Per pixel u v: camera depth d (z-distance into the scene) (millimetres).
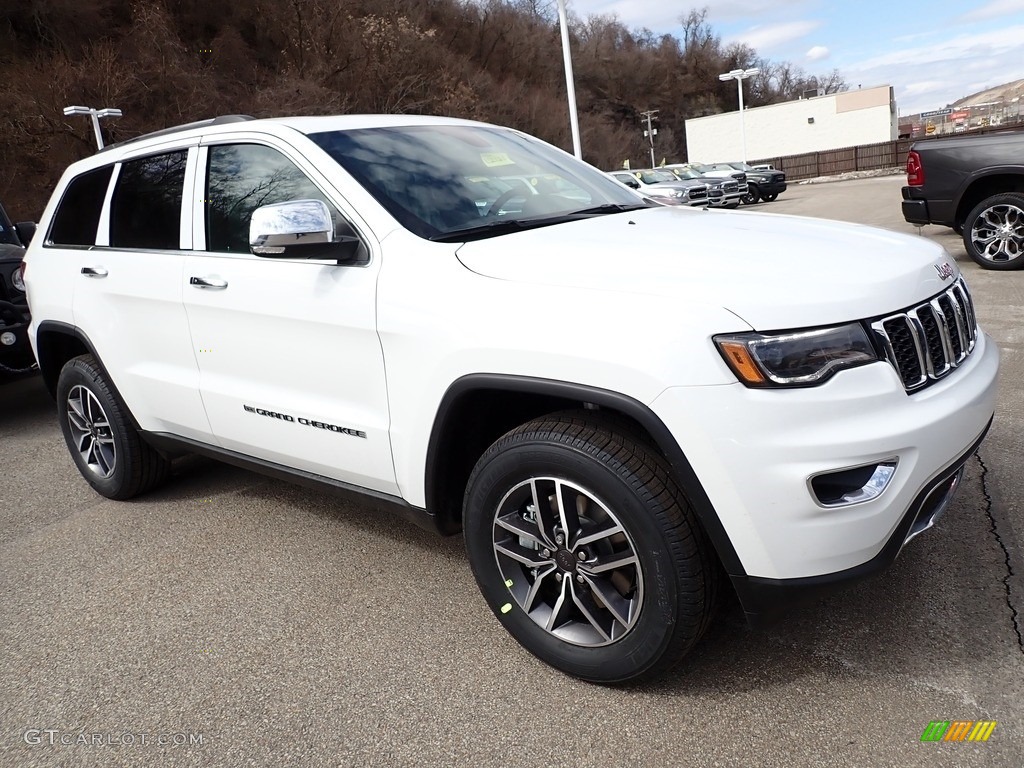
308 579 3242
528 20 63312
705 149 58719
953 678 2330
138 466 4043
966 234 8531
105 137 30031
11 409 6562
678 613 2178
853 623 2635
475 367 2365
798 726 2199
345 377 2785
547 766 2145
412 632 2816
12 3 31234
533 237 2639
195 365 3375
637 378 2064
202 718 2445
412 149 3117
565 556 2371
